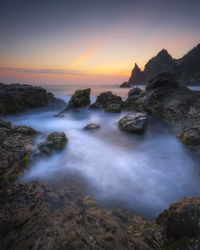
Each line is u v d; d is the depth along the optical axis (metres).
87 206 4.25
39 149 7.56
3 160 5.28
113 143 10.03
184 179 6.07
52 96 28.12
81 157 8.00
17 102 19.80
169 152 8.47
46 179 5.71
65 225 3.37
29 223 3.40
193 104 12.28
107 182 5.84
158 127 12.38
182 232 2.88
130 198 4.96
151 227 3.57
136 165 7.25
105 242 2.99
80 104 23.31
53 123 15.68
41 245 2.86
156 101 15.38
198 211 2.96
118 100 23.23
